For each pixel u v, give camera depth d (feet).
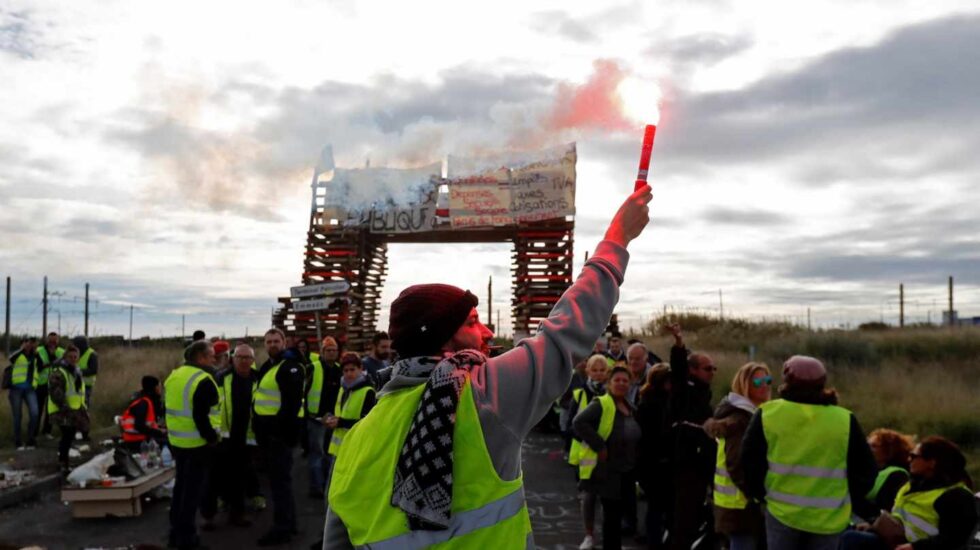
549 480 37.14
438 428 5.08
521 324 50.67
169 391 25.67
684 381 21.97
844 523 14.97
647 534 23.61
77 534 28.14
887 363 71.36
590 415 22.49
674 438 21.72
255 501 32.09
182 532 25.35
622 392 22.82
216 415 25.94
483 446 5.07
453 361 5.39
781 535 15.26
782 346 82.23
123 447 34.27
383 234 52.95
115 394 59.98
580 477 23.08
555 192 49.08
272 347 28.09
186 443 25.34
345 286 43.21
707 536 21.20
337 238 51.93
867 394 51.31
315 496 33.96
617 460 22.45
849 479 15.31
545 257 50.31
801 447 15.07
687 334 104.47
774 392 50.98
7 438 47.01
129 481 31.24
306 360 40.16
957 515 15.24
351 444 5.72
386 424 5.43
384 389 5.78
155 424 35.45
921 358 77.66
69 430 38.37
